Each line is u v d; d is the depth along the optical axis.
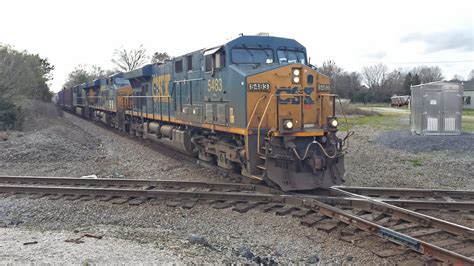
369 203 8.38
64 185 11.50
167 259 5.88
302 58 11.88
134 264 5.62
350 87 85.44
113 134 24.75
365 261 6.25
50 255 5.91
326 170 9.91
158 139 17.64
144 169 13.84
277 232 7.62
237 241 7.25
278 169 9.60
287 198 9.00
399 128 26.53
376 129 26.30
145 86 19.81
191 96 13.72
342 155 10.15
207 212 8.84
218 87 11.59
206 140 12.96
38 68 40.75
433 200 9.23
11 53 27.61
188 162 14.64
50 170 13.99
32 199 10.05
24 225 8.27
